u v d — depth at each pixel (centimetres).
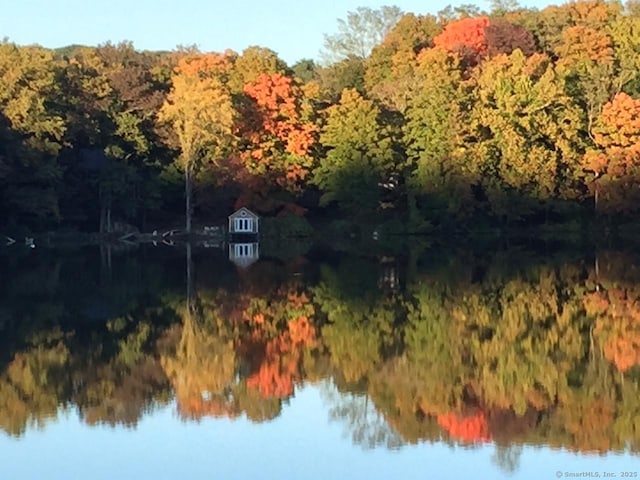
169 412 2195
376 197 8012
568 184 7600
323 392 2356
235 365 2669
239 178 7975
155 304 3791
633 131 7400
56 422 2119
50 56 8000
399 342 2945
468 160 7600
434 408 2189
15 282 4541
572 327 3130
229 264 5528
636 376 2441
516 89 7662
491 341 2928
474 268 5106
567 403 2202
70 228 7756
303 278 4681
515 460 1823
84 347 2922
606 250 6394
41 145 7169
